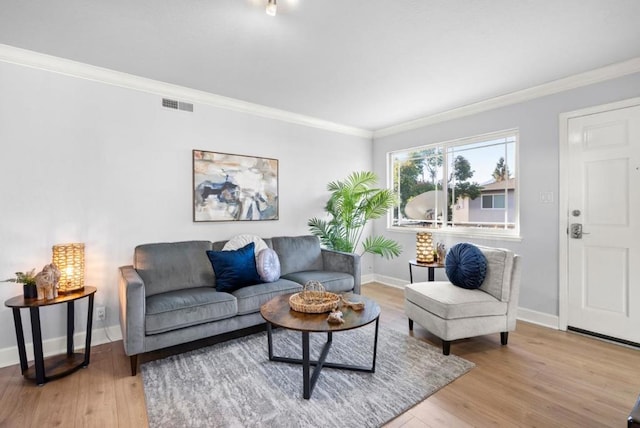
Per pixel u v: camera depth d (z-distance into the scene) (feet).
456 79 9.30
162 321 7.08
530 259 10.19
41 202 7.87
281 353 7.92
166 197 9.75
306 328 5.80
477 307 7.94
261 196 11.84
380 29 6.70
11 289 7.52
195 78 9.23
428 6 5.93
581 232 9.11
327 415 5.50
